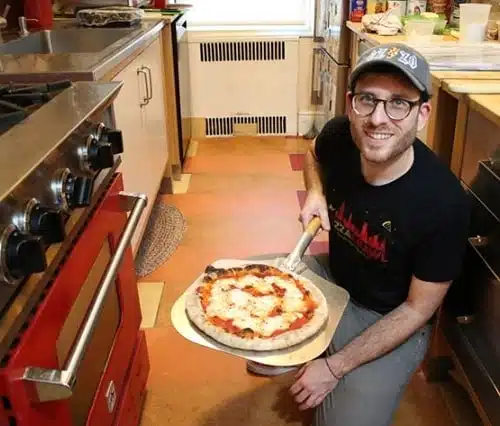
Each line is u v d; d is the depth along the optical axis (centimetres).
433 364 163
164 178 294
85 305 103
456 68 159
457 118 142
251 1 370
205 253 238
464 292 140
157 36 259
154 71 248
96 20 238
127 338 134
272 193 298
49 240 78
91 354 107
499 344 121
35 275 80
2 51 184
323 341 103
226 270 122
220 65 374
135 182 200
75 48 233
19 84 126
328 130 142
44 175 83
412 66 104
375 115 106
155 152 247
